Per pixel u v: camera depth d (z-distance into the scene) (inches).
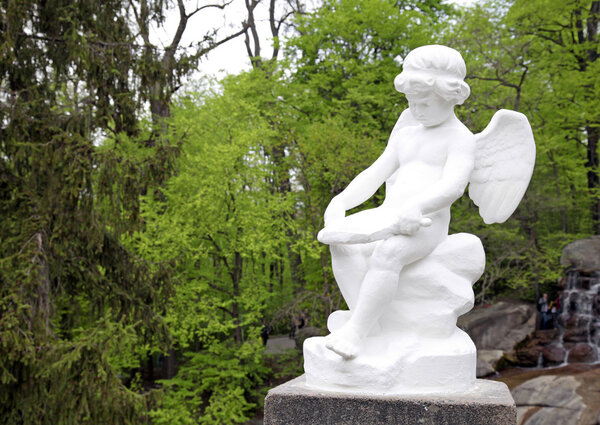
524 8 542.0
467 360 131.9
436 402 119.6
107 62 363.3
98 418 310.3
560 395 424.8
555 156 590.6
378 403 121.7
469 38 532.7
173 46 409.4
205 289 491.8
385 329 138.0
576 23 611.5
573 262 595.8
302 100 622.8
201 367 486.6
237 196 493.7
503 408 116.9
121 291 386.9
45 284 330.6
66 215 338.3
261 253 517.0
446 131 143.7
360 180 150.2
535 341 570.6
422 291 136.1
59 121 360.5
